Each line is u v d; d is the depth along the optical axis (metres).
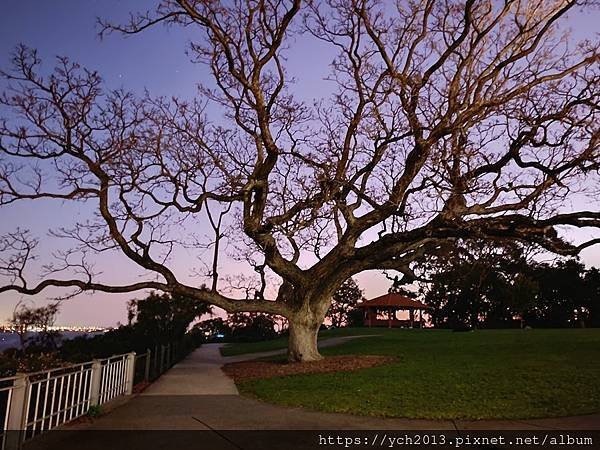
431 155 17.27
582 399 10.81
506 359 17.73
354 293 64.25
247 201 19.73
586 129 16.14
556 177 16.28
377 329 45.81
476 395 11.72
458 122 16.50
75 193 17.67
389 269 22.58
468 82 17.42
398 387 13.18
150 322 30.56
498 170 17.31
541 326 56.06
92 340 24.52
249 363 23.08
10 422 7.18
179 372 20.36
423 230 17.89
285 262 20.78
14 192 17.08
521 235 17.05
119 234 18.84
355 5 18.98
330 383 14.45
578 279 55.75
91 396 10.45
